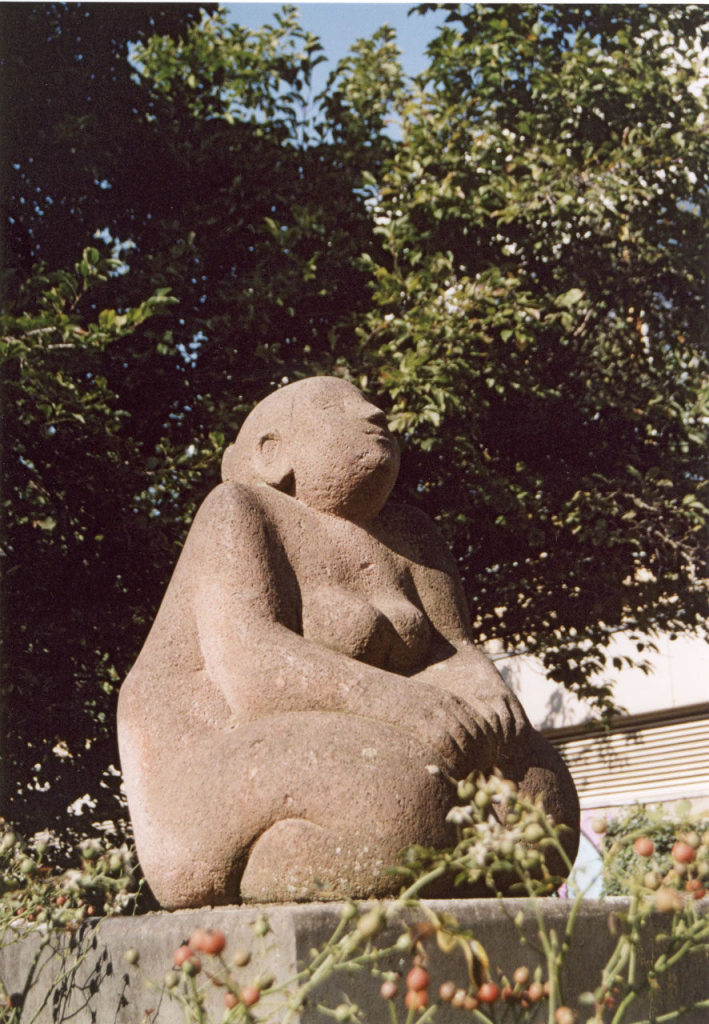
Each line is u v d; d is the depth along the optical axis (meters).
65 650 6.29
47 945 3.09
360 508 3.33
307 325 7.02
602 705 7.86
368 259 6.54
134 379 6.50
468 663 3.21
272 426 3.42
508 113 7.13
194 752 2.90
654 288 7.27
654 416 6.95
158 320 6.61
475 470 6.47
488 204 6.78
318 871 2.62
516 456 7.23
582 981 2.60
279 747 2.73
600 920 2.68
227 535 3.10
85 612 6.29
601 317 7.29
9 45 6.51
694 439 6.90
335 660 2.90
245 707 2.93
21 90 6.53
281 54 7.68
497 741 2.94
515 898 2.71
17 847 3.43
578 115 6.96
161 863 2.86
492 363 6.51
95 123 6.54
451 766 2.75
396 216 6.85
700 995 2.85
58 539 6.28
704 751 10.25
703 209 7.13
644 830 1.97
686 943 1.92
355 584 3.23
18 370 5.72
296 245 6.87
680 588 7.15
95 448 6.07
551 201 6.79
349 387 3.48
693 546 6.96
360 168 7.18
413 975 1.87
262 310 6.63
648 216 6.98
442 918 1.98
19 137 6.58
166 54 7.29
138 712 3.06
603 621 7.59
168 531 6.23
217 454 6.02
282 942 2.28
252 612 2.98
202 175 7.09
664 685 10.45
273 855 2.67
